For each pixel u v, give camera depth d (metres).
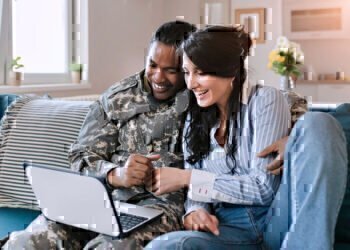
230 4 4.96
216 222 1.08
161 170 1.19
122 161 1.38
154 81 1.35
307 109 1.33
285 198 1.03
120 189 1.29
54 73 3.22
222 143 1.22
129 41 4.18
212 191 1.13
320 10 4.73
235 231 1.11
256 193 1.09
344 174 0.96
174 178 1.17
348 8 4.64
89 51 3.54
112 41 3.88
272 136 1.12
